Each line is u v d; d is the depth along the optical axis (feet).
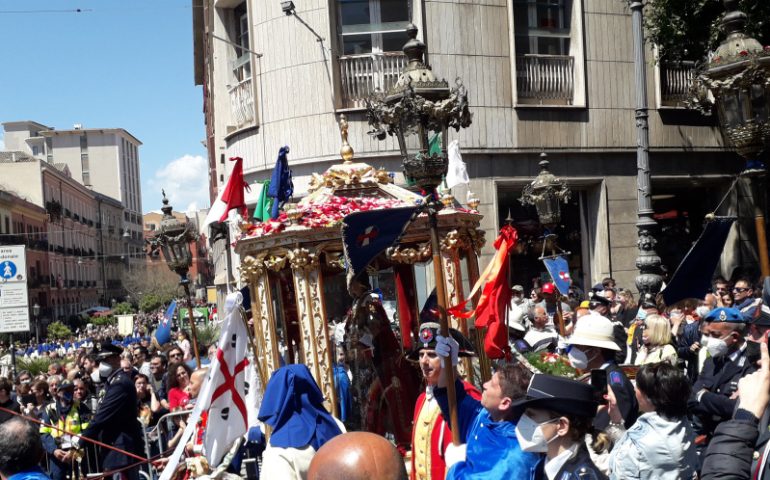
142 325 154.81
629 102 61.87
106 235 336.08
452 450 15.76
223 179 71.26
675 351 24.57
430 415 17.47
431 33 57.57
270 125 59.31
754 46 18.17
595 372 16.80
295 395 18.25
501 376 14.14
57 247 263.49
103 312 253.65
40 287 237.45
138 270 291.58
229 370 23.11
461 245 24.38
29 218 236.22
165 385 40.70
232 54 66.69
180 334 68.18
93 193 321.32
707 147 63.72
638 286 39.93
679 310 32.76
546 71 60.75
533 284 61.82
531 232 62.39
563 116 60.18
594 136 60.90
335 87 57.26
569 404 12.73
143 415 34.63
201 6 102.27
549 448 12.98
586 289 63.21
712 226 20.92
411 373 24.77
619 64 61.67
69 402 37.68
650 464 14.21
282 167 25.84
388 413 24.44
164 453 30.19
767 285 17.61
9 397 35.09
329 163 57.31
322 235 23.26
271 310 24.34
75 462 36.06
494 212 58.39
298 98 58.03
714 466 12.19
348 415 24.57
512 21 59.06
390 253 23.63
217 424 22.88
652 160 62.64
